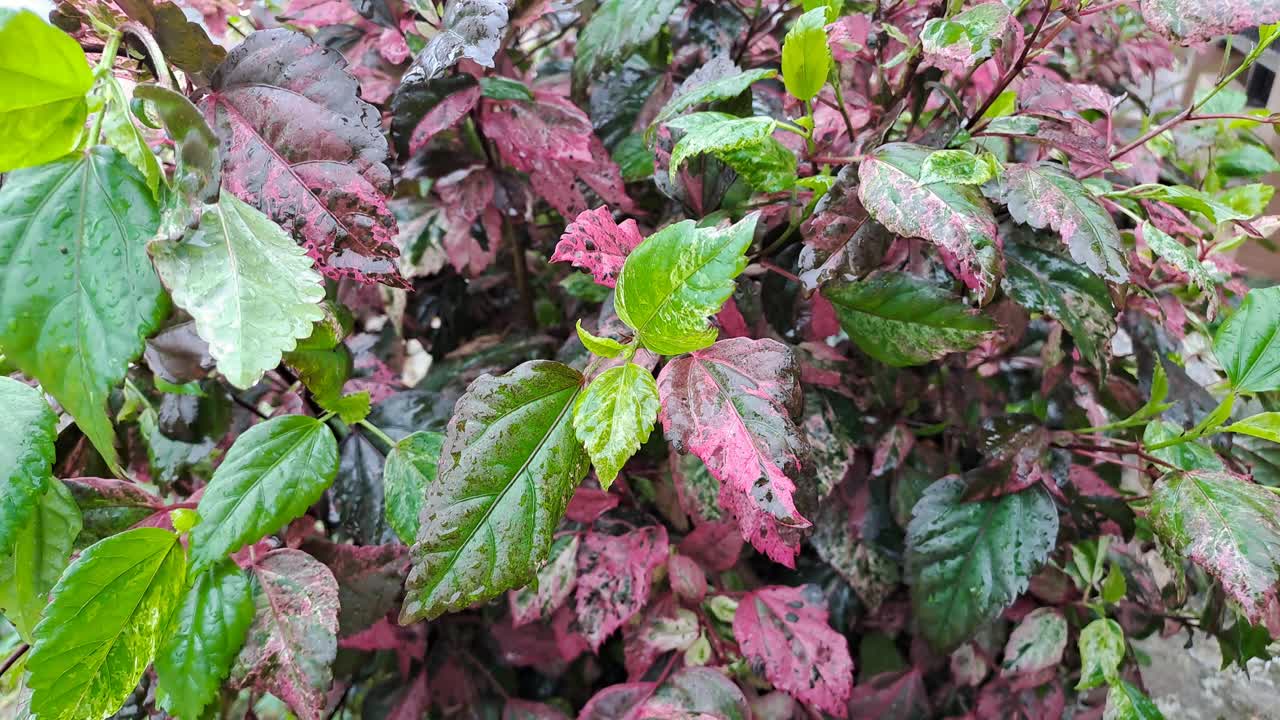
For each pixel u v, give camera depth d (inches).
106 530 9.6
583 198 14.7
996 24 9.8
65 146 7.2
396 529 10.3
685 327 7.2
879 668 17.3
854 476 15.8
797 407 8.4
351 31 15.7
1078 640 15.5
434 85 13.4
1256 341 10.7
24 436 7.5
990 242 8.7
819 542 15.7
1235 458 14.0
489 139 15.8
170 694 8.6
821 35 9.6
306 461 9.4
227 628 8.9
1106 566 16.6
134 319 7.3
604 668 18.1
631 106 16.0
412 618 7.5
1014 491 13.1
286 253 7.7
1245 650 13.3
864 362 15.4
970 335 11.2
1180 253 10.3
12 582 8.4
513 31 14.8
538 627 16.5
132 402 13.0
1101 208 9.8
